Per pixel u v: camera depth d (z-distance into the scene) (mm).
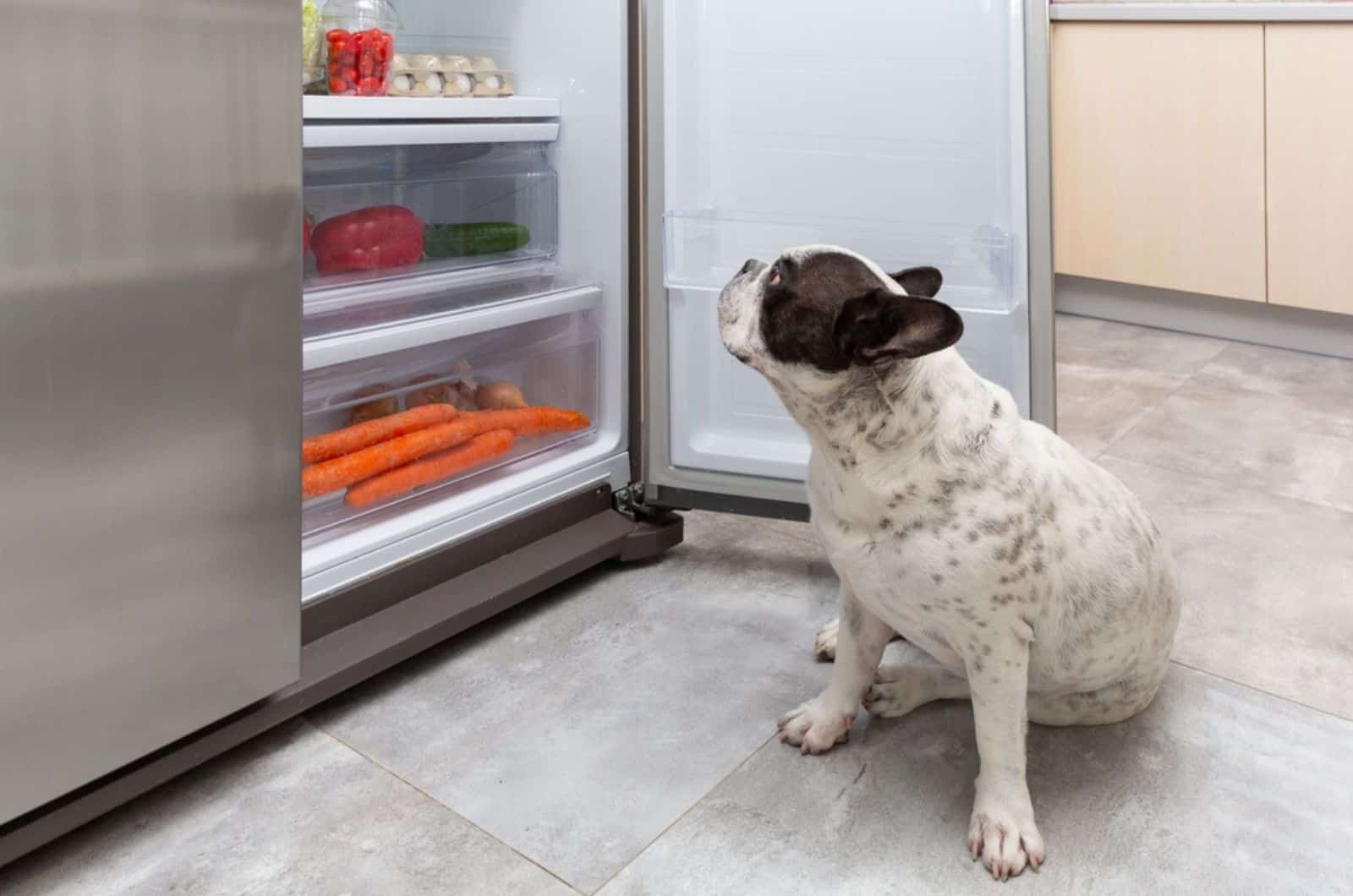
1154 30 3670
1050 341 1880
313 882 1376
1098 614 1480
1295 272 3611
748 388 2160
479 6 2207
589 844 1446
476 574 1954
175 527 1364
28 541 1220
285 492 1483
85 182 1164
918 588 1393
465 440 2029
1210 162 3680
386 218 1948
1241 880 1394
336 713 1722
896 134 1946
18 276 1135
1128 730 1697
